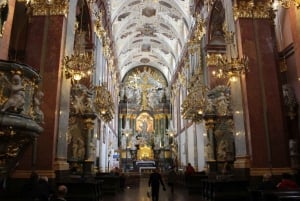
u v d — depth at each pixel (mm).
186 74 24453
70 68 9648
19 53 11695
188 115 17844
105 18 20234
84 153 13898
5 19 6020
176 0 23875
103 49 19344
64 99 9602
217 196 9500
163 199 11148
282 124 9648
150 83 40844
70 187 8945
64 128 9484
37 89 5801
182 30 26781
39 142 8531
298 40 7535
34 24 9703
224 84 15945
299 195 5133
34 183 6883
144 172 31922
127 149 36094
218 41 16656
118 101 37688
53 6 9875
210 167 14922
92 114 14070
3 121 4512
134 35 32188
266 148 9414
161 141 37188
